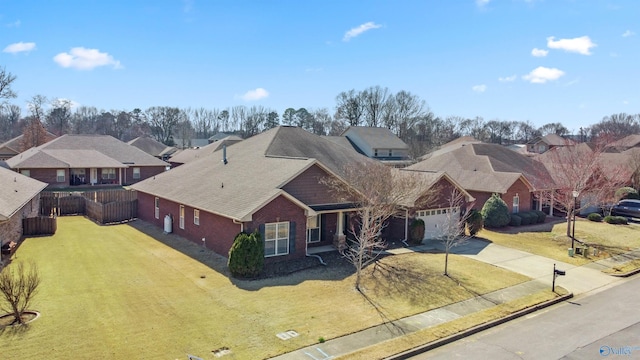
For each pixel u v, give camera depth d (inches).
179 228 1028.5
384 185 875.4
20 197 959.0
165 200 1098.7
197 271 749.3
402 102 3646.7
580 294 716.0
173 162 2532.0
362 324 549.0
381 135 2822.3
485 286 719.1
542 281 761.6
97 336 490.0
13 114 4771.2
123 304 589.0
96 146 2214.6
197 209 937.5
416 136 3577.8
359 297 645.3
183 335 499.5
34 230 1032.2
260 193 835.4
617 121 4495.6
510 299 664.4
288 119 4980.3
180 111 5123.0
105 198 1429.6
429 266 818.8
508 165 1540.4
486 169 1446.9
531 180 1441.9
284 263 805.2
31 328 504.7
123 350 459.8
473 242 1050.1
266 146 1175.0
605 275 821.9
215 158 1268.5
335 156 1252.5
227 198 884.0
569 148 1562.5
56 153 1980.8
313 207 893.2
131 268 760.3
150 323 529.3
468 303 640.4
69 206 1357.0
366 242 704.4
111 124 5403.5
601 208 1470.2
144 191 1198.9
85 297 610.5
